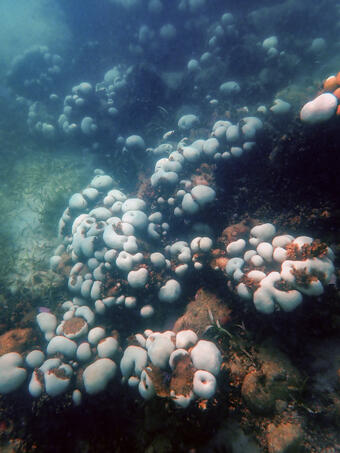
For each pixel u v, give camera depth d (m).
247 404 0.56
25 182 1.53
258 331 0.63
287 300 0.56
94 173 1.39
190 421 0.55
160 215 0.89
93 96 1.49
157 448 0.57
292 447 0.50
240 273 0.64
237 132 0.82
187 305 0.78
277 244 0.65
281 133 0.75
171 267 0.80
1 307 0.97
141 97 1.42
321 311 0.58
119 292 0.77
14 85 2.07
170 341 0.63
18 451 0.68
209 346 0.58
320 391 0.54
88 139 1.53
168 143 1.17
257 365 0.59
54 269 1.03
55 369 0.68
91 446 0.66
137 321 0.80
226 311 0.69
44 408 0.67
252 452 0.52
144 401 0.61
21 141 1.93
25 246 1.23
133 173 1.25
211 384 0.53
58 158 1.66
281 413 0.54
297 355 0.59
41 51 2.01
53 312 0.91
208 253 0.75
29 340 0.79
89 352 0.71
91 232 0.86
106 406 0.67
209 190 0.82
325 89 0.70
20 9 2.40
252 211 0.83
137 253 0.77
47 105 1.92
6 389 0.68
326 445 0.50
